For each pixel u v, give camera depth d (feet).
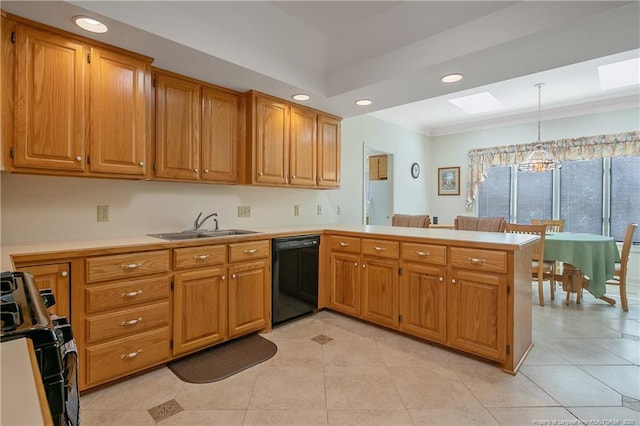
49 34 5.97
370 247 9.45
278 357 7.67
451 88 9.18
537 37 6.39
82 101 6.35
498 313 7.07
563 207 16.42
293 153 10.68
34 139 5.85
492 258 7.13
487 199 18.94
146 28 6.15
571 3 5.84
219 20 7.18
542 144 15.90
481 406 5.82
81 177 6.89
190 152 8.45
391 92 9.55
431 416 5.56
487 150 18.60
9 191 6.53
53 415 2.41
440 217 20.62
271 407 5.81
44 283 5.54
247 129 9.56
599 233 15.48
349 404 5.90
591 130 15.40
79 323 5.89
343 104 10.78
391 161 17.81
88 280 5.97
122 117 6.86
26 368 1.87
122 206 8.07
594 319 10.18
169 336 7.07
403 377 6.79
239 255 8.37
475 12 6.83
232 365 7.28
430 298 8.17
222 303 8.04
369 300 9.52
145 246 6.64
